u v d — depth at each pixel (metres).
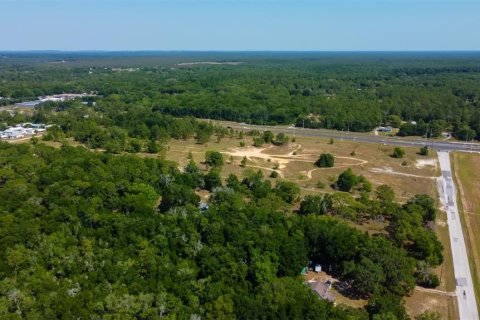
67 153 171.00
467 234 136.25
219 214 120.81
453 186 176.75
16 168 149.38
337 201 139.25
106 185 131.75
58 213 114.50
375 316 87.12
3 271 92.88
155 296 87.62
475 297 104.00
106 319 81.38
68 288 89.00
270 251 104.81
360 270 99.94
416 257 117.81
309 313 86.12
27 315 80.62
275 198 138.88
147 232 110.44
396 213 134.62
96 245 104.31
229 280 96.62
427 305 100.19
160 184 146.75
